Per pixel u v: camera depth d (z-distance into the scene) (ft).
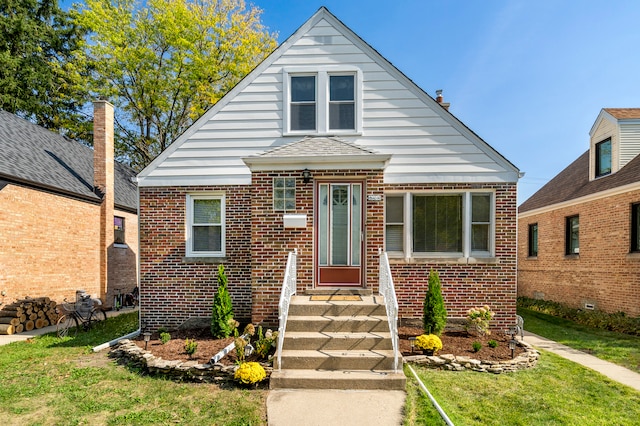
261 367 18.10
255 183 25.39
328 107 28.99
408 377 18.72
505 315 27.14
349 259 25.81
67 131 76.64
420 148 28.25
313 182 25.31
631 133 39.09
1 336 29.84
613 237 36.55
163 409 15.61
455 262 27.43
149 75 66.33
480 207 28.22
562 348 26.30
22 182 34.63
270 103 29.17
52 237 38.40
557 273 46.57
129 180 59.62
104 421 14.67
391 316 19.90
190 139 29.35
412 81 28.32
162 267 29.12
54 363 21.81
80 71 68.44
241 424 14.30
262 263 25.08
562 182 53.88
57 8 75.20
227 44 66.90
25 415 15.19
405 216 28.22
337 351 19.66
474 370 19.97
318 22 29.17
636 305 33.42
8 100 65.21
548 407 15.87
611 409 15.89
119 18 64.23
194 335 25.57
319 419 14.56
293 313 22.18
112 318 38.42
